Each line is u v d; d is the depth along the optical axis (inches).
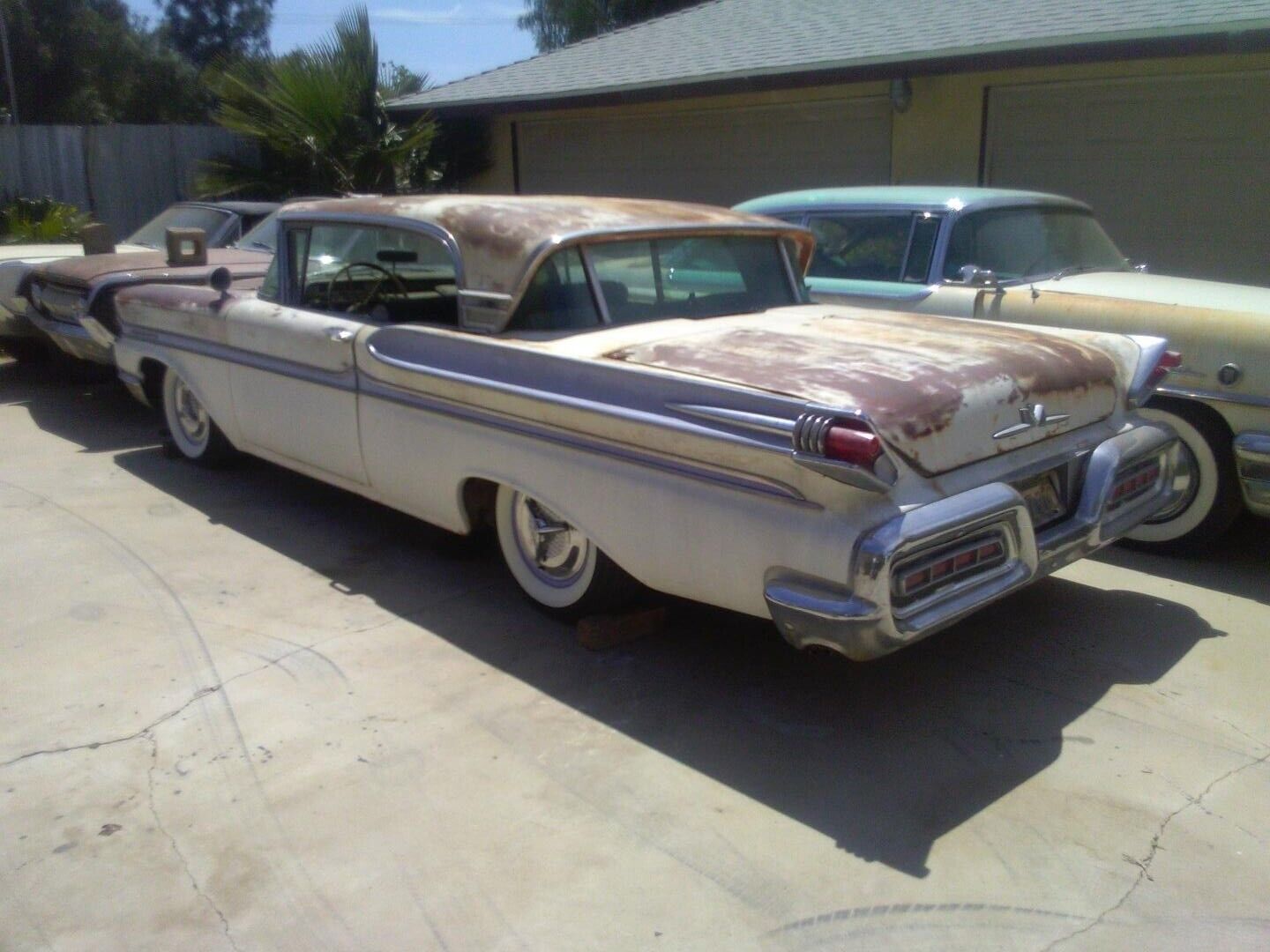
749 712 150.9
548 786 133.8
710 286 192.5
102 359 304.3
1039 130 366.0
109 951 107.1
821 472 123.1
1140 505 165.8
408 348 179.6
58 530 222.2
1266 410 188.4
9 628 177.0
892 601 124.6
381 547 213.3
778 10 512.4
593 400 148.8
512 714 150.5
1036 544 145.1
